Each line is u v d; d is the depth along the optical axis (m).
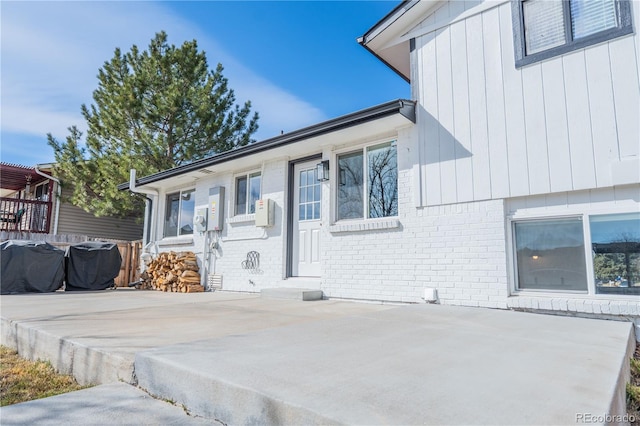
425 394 1.67
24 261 7.91
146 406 1.99
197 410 1.91
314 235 6.88
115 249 9.52
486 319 3.72
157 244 10.07
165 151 12.41
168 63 12.72
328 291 6.22
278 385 1.77
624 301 3.85
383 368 2.06
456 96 5.23
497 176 4.77
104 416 1.83
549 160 4.43
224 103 13.79
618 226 4.02
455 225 5.04
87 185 13.19
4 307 5.12
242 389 1.74
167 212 10.33
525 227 4.62
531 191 4.51
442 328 3.25
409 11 5.73
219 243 8.44
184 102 12.45
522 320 3.67
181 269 8.54
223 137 13.58
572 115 4.33
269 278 7.30
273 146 6.79
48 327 3.48
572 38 4.46
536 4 4.77
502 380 1.87
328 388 1.74
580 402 1.59
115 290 8.88
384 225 5.67
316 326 3.34
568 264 4.28
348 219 6.27
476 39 5.16
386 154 5.95
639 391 2.37
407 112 5.39
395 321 3.60
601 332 3.09
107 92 12.99
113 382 2.39
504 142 4.77
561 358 2.29
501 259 4.61
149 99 12.38
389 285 5.55
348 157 6.45
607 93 4.14
